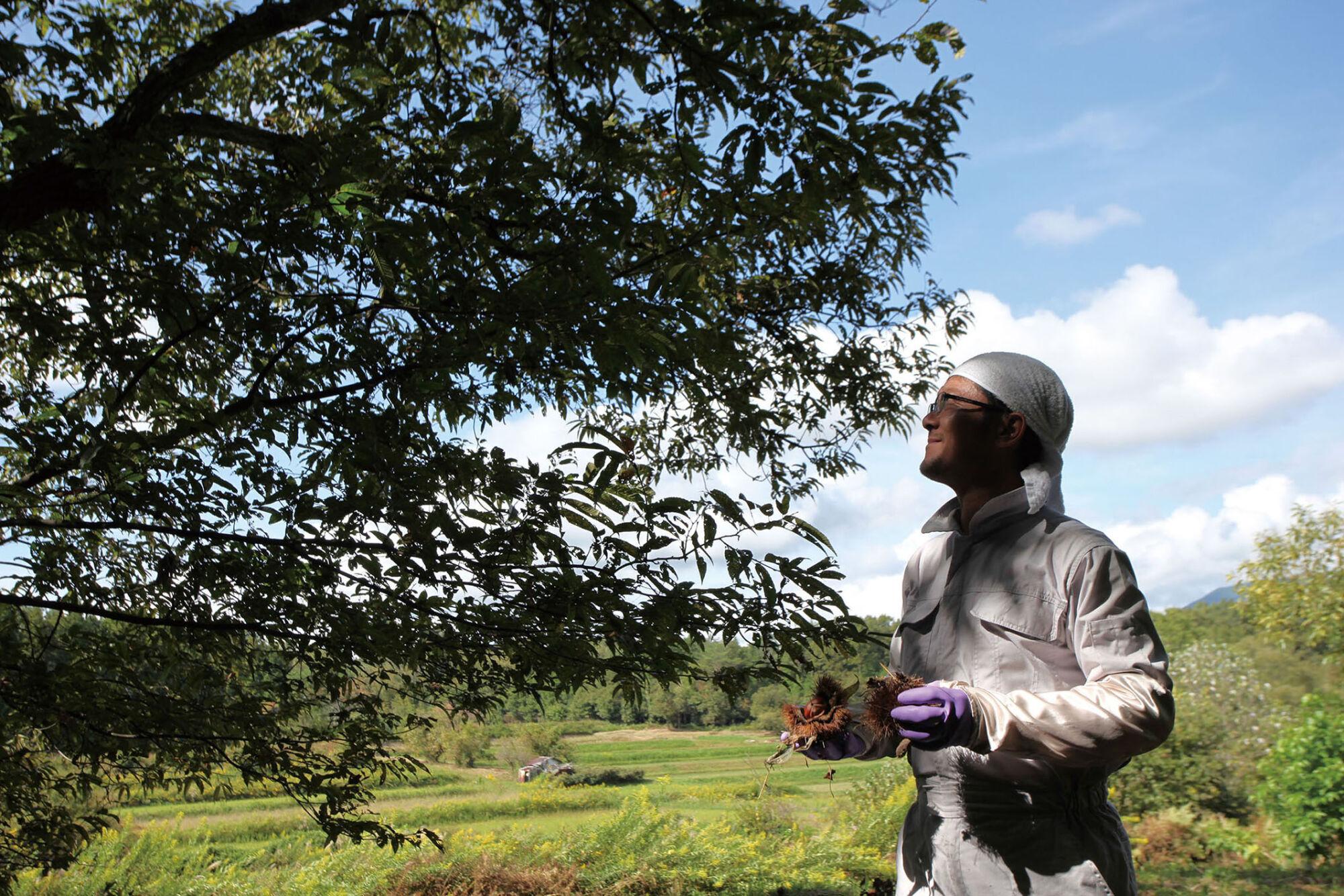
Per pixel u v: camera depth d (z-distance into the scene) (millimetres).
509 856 8422
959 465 1438
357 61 2549
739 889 7508
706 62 2398
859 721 1418
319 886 7848
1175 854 7660
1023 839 1245
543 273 2447
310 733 3219
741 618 2320
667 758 41562
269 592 2623
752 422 4434
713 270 3686
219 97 4098
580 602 2312
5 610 2994
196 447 2801
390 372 2555
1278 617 9914
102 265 2602
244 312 2566
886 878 7820
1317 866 6926
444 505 2379
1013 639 1290
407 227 2297
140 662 3100
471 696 3086
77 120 2160
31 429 2590
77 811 4059
